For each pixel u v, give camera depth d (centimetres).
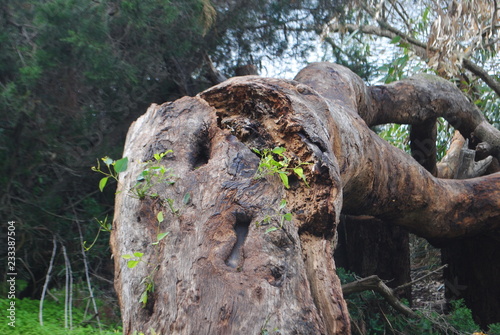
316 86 549
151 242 266
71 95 613
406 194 481
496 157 775
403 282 768
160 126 321
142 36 639
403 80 707
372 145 434
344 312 261
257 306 231
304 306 241
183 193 278
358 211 473
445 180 539
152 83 685
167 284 247
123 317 259
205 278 241
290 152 308
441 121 1005
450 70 828
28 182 631
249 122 328
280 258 253
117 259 286
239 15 714
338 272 608
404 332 556
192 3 635
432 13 900
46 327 483
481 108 980
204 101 333
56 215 605
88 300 587
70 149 635
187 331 228
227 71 757
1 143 596
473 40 864
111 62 593
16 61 589
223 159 291
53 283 643
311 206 288
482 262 736
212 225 261
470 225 538
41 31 584
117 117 661
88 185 672
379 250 767
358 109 619
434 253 1068
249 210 267
